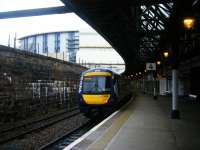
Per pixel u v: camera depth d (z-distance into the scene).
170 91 50.19
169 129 13.05
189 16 14.24
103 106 21.36
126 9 18.25
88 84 21.92
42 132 15.80
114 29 25.12
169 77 42.28
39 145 12.54
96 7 15.87
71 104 35.12
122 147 9.07
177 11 14.73
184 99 36.47
